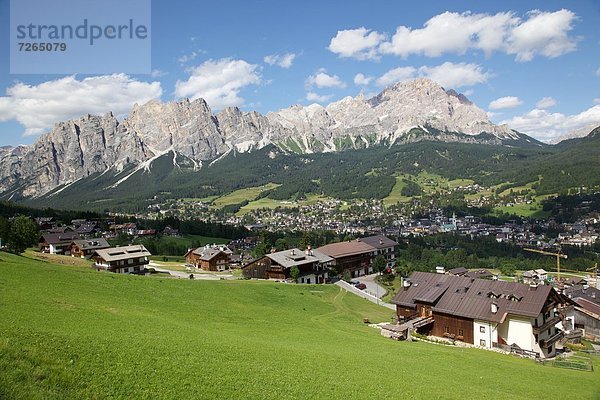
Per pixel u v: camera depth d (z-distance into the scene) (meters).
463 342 73.88
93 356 31.48
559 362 61.06
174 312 59.16
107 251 138.75
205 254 164.62
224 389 31.23
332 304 94.31
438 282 83.31
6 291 47.84
